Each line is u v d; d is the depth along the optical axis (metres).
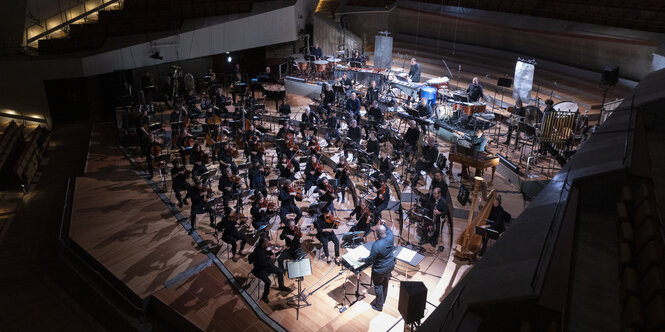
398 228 13.41
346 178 14.76
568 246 6.51
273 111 21.77
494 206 10.67
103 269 12.36
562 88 19.53
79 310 12.09
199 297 11.30
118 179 16.92
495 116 15.55
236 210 13.69
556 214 7.27
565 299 5.53
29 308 12.30
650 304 5.03
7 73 22.33
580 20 21.53
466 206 12.92
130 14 24.81
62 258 13.70
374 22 27.27
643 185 7.36
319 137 19.64
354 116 18.00
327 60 23.08
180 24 24.08
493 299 5.75
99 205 15.17
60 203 17.06
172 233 13.76
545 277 5.88
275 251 11.79
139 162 18.31
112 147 19.72
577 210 7.74
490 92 20.17
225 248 13.12
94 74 22.55
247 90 21.89
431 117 17.89
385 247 9.94
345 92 18.59
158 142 16.61
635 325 4.89
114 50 22.58
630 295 5.38
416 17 26.72
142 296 11.36
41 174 18.91
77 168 19.30
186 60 25.56
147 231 13.83
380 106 17.72
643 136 9.15
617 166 7.84
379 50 21.70
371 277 11.00
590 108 17.38
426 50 26.06
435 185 12.36
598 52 20.23
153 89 22.25
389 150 17.33
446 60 24.11
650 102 10.25
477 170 13.69
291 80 23.42
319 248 12.85
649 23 19.31
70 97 23.11
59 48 22.86
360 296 10.96
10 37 24.09
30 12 24.06
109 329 11.40
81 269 13.16
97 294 12.27
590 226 7.55
